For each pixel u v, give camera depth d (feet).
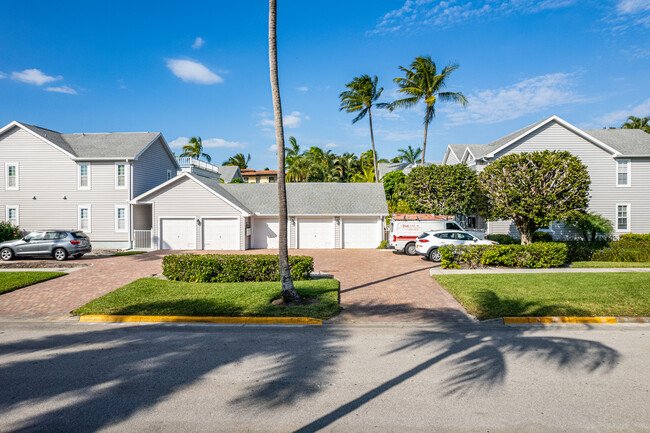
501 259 52.06
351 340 25.57
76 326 29.17
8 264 59.26
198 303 33.24
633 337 25.72
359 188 101.81
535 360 21.57
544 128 81.76
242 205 92.27
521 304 32.60
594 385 18.24
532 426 14.66
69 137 97.96
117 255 74.84
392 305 34.58
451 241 63.16
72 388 18.08
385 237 90.68
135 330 28.07
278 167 33.88
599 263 55.98
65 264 59.62
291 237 91.20
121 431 14.39
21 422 14.99
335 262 63.87
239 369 20.45
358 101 133.80
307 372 20.03
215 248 86.84
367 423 14.97
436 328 28.40
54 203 88.58
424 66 114.11
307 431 14.42
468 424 14.85
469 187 78.48
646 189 81.46
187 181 86.74
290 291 33.71
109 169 88.79
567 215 57.98
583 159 81.61
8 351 23.43
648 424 14.76
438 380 18.97
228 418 15.35
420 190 82.58
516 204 60.23
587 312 30.25
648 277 41.75
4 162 88.28
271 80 33.63
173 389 17.98
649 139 87.45
